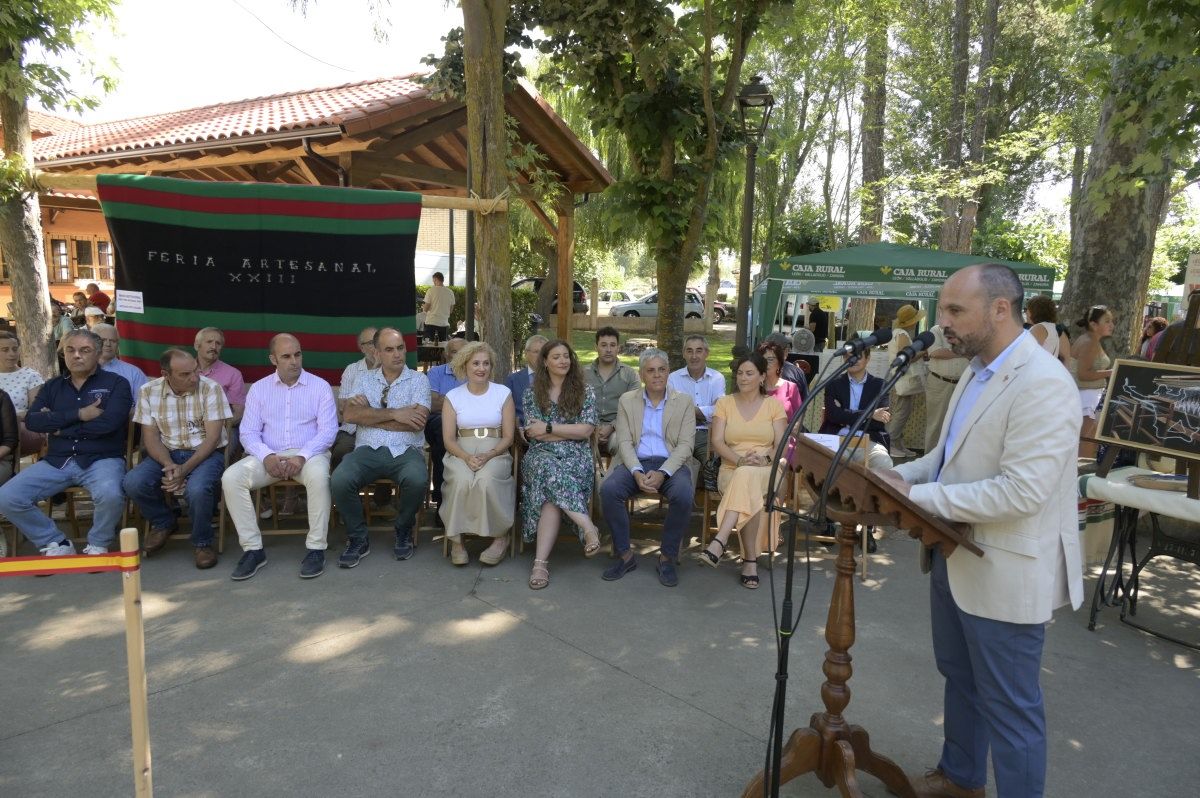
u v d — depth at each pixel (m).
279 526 5.40
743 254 8.30
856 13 15.70
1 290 15.62
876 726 3.11
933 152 22.47
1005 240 23.48
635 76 8.84
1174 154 4.86
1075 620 4.22
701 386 5.73
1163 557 5.21
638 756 2.87
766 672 3.52
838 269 8.44
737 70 8.45
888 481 2.23
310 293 5.50
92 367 4.72
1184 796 2.72
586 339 20.94
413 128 8.67
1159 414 3.95
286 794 2.63
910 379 7.52
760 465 4.59
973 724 2.51
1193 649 3.86
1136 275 6.80
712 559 4.53
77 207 10.80
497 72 5.82
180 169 9.46
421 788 2.67
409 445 4.90
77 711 3.10
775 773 2.27
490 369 4.85
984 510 2.08
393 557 4.89
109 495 4.59
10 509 4.41
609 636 3.85
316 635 3.79
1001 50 22.02
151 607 4.08
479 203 5.75
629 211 8.66
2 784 2.66
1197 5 4.25
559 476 4.57
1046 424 2.03
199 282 5.39
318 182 8.86
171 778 2.71
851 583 2.46
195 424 4.76
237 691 3.27
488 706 3.19
